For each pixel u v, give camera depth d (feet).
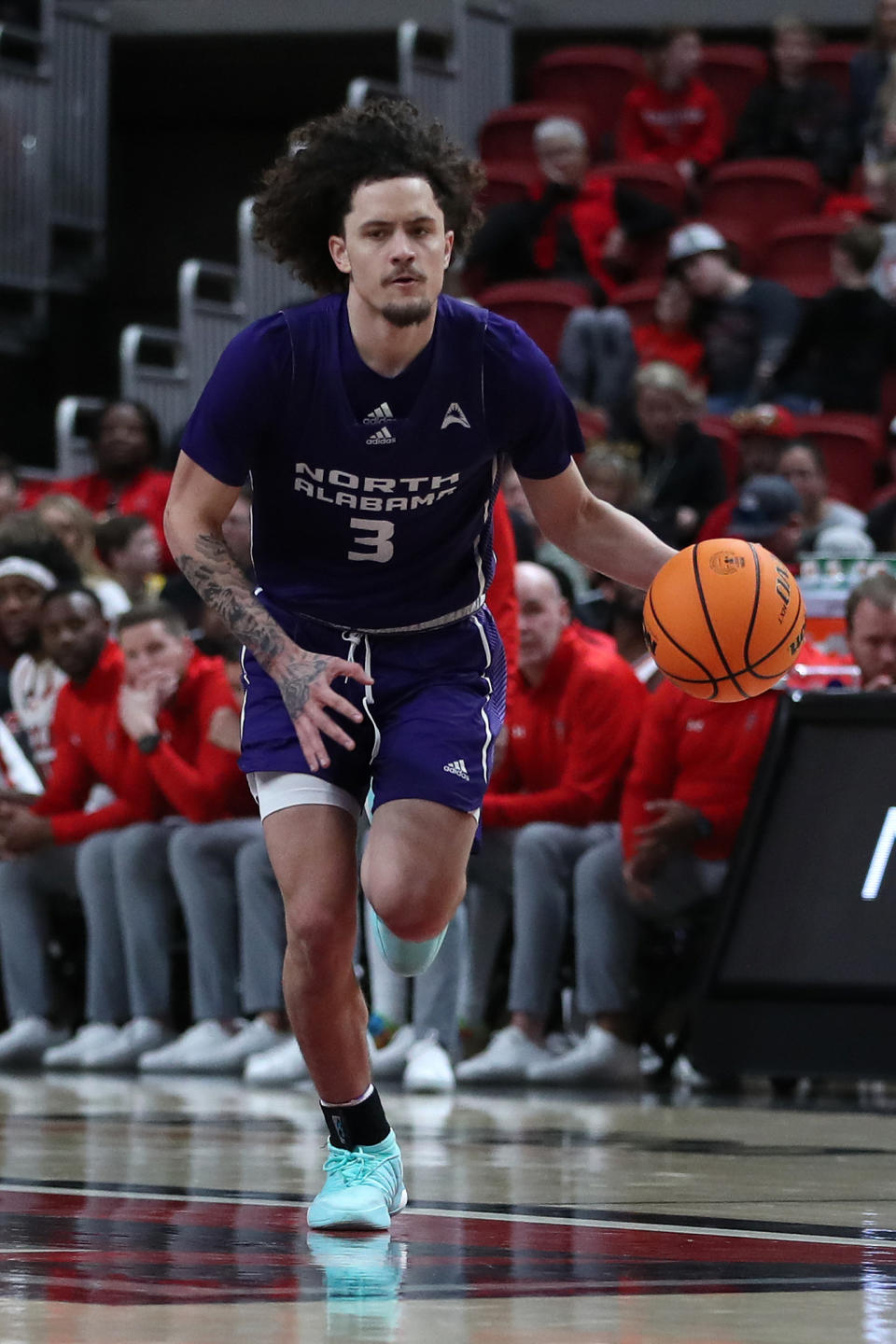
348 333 23.41
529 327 96.99
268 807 24.22
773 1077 45.68
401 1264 20.65
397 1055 52.85
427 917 23.50
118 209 135.54
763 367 89.15
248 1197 26.96
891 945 44.60
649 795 51.47
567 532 25.73
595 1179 29.43
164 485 84.48
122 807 59.57
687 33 108.78
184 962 63.00
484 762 24.49
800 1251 21.72
